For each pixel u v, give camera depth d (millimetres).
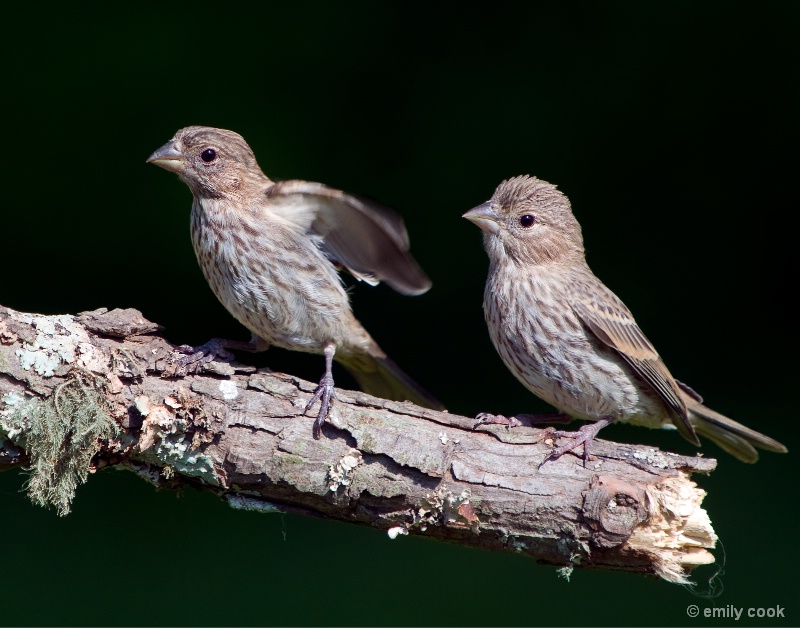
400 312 16500
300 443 7609
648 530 7258
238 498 7797
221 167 9352
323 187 8969
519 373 9508
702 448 15336
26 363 7406
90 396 7449
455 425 7781
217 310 16172
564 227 9586
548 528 7375
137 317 7816
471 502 7477
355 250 9680
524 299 9305
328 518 7824
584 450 7574
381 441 7594
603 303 9250
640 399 9391
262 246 9336
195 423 7574
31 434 7402
